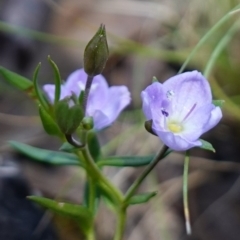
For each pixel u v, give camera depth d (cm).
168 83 13
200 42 16
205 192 18
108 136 19
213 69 19
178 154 19
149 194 13
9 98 20
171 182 19
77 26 22
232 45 19
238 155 19
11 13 22
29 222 16
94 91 14
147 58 21
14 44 22
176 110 13
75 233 17
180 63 20
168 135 12
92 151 14
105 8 22
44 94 14
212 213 18
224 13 19
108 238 18
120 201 14
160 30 21
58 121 12
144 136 19
